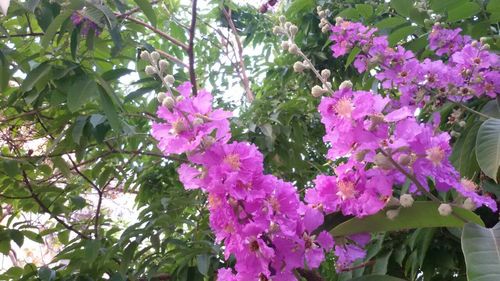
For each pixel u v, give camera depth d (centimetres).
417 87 58
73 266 71
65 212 82
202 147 34
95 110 75
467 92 57
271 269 35
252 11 114
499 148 41
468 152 56
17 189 82
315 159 101
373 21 86
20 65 67
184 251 63
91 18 59
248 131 80
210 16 112
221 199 34
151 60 39
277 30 44
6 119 77
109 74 69
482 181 54
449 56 66
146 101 91
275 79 101
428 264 65
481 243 30
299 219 36
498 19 66
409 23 73
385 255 68
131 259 66
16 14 65
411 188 38
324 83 37
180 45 77
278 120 80
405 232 67
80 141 76
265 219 34
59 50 70
